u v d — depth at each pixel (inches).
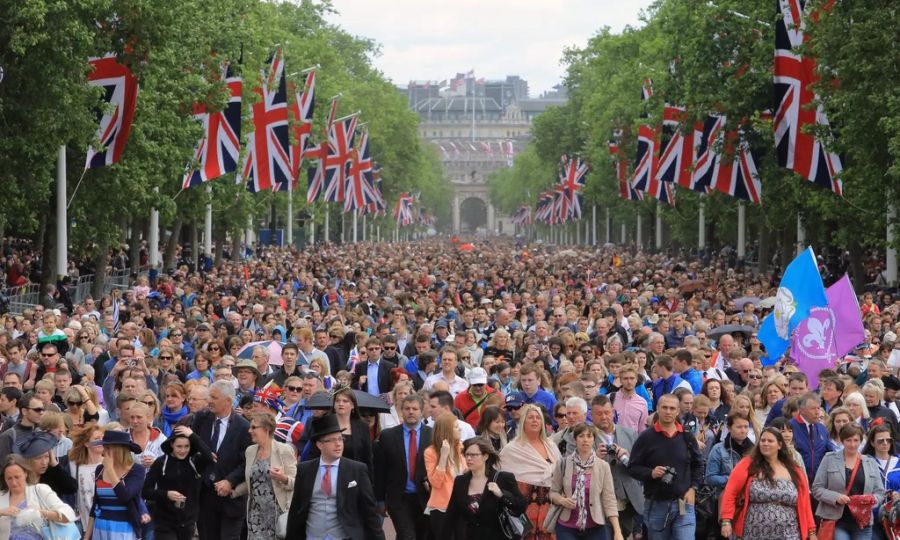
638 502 859.4
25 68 1831.9
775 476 770.2
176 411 970.7
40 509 738.8
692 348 1195.3
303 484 729.6
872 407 1022.4
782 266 3494.1
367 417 911.0
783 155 2129.7
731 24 2618.1
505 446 818.2
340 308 2028.8
